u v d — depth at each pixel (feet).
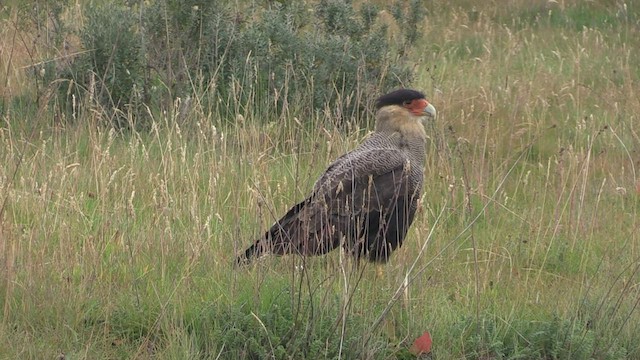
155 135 43.01
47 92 45.52
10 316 29.30
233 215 36.50
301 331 28.78
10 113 46.24
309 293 28.96
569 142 50.47
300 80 49.47
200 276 32.40
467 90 57.93
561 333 30.30
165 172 36.78
